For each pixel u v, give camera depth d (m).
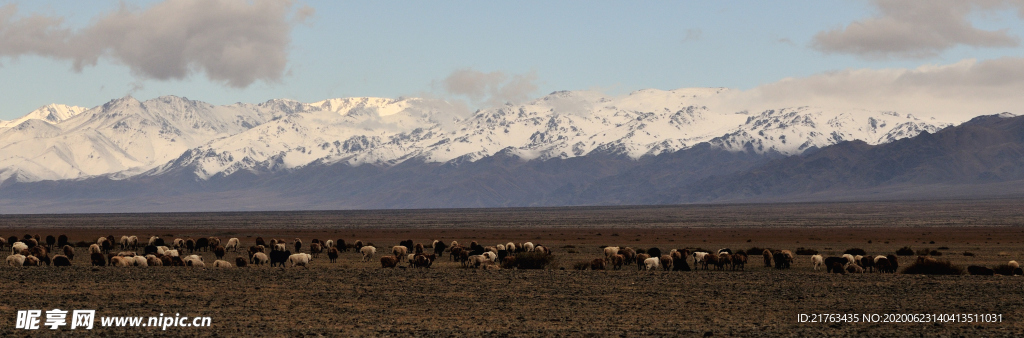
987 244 98.94
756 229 159.50
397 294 41.69
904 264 63.12
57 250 84.44
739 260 56.41
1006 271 53.31
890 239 115.69
